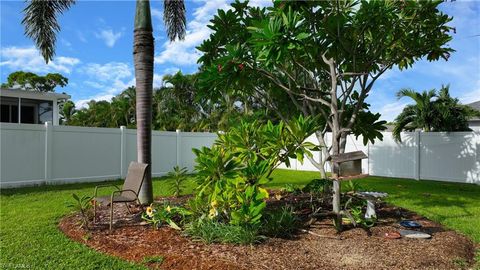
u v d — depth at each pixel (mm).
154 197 7859
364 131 7988
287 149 5105
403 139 12961
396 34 6645
